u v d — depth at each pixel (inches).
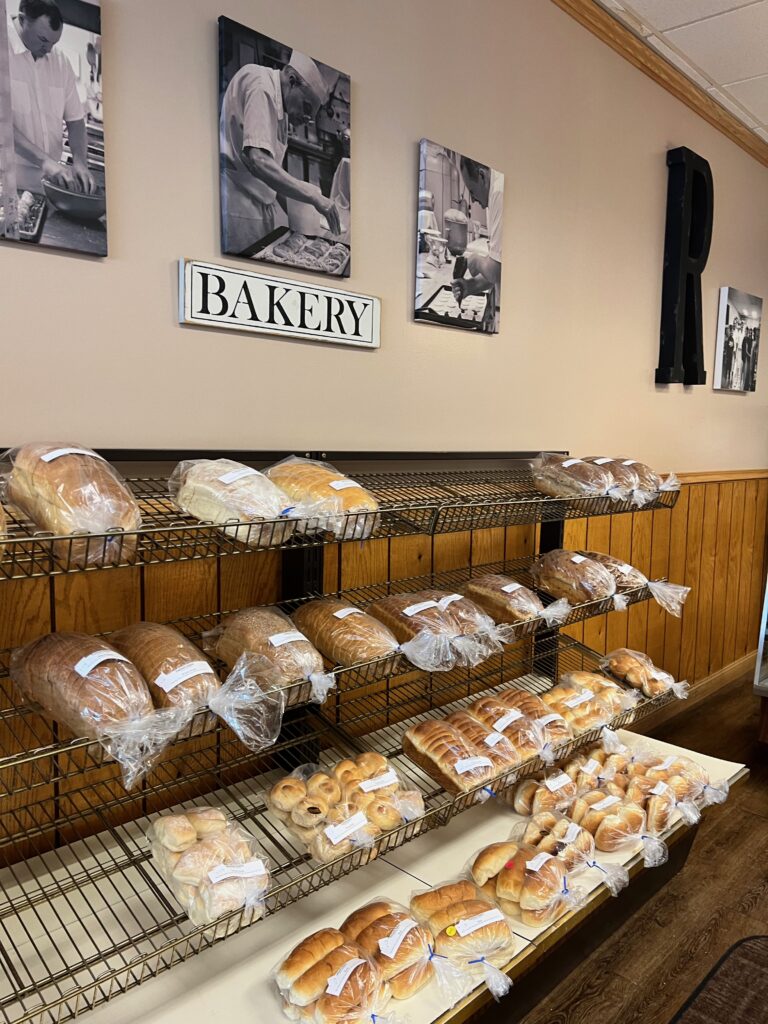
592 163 98.0
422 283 74.6
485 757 57.9
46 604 50.5
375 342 70.9
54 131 47.8
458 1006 44.8
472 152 80.2
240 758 60.6
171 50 54.2
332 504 49.0
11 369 48.6
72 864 50.0
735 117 126.0
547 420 95.7
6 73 45.4
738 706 133.7
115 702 39.2
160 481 54.9
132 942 40.0
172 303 56.2
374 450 73.3
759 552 153.6
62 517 37.7
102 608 53.4
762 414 152.9
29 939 42.4
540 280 91.8
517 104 85.4
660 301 115.9
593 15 93.0
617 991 63.4
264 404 63.2
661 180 112.5
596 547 102.8
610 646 108.4
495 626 63.2
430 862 58.2
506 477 82.0
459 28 77.0
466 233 78.8
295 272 64.1
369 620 56.1
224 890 41.6
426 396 78.4
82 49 48.4
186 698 42.1
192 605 58.5
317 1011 41.3
